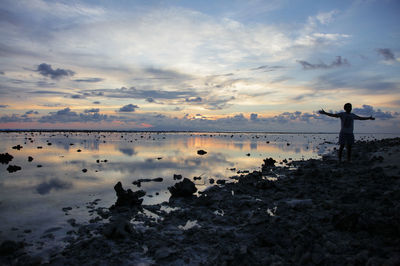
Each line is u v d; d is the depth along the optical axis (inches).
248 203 347.3
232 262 184.1
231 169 700.7
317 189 393.7
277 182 489.4
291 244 208.7
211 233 247.3
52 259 205.2
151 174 618.2
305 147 1609.3
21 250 221.5
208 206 355.6
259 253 199.8
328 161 724.7
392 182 382.3
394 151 703.1
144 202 389.1
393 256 167.6
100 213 329.7
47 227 279.3
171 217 311.9
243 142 2258.9
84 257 205.8
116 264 195.2
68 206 360.2
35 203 372.8
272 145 1814.7
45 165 741.9
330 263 172.1
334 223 240.2
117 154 1070.4
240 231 255.0
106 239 243.1
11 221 297.6
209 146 1651.1
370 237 207.9
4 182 514.9
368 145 1233.4
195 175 610.5
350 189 375.6
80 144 1699.1
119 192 366.6
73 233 262.8
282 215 290.7
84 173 620.7
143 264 195.9
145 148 1412.4
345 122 581.9
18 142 1835.6
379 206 274.8
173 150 1301.7
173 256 204.7
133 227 266.1
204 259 199.6
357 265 166.4
